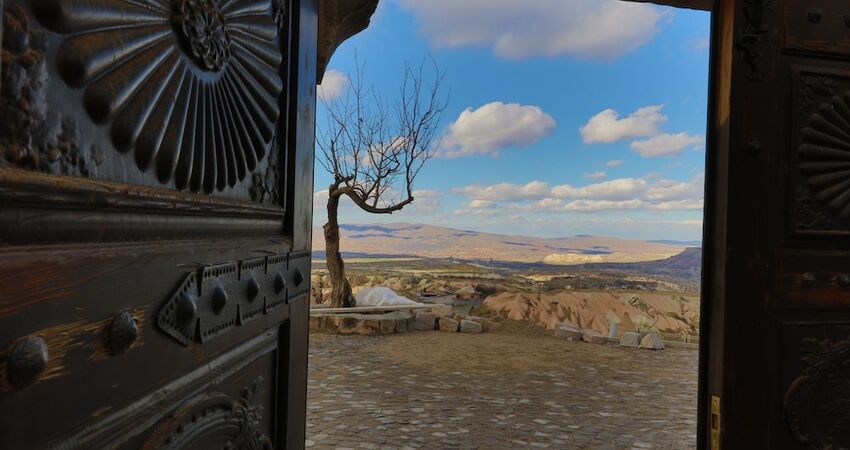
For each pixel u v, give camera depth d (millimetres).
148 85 767
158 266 795
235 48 1090
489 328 9234
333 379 5977
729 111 1610
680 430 4395
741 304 1609
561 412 4855
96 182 645
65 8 591
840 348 1668
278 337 1423
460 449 3918
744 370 1611
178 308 852
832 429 1662
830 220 1661
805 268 1656
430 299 12703
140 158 754
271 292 1314
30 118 554
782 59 1647
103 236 675
